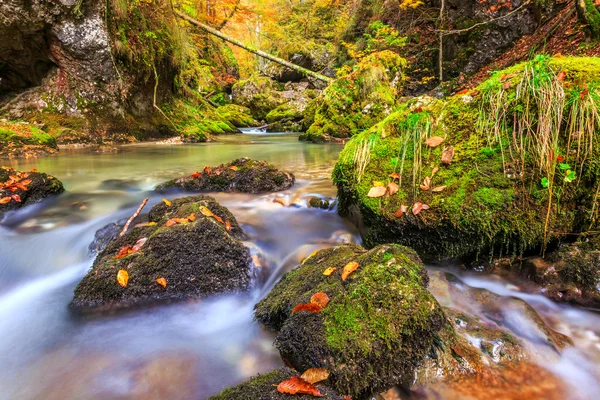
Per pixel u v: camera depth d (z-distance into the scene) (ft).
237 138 43.06
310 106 47.98
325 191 15.48
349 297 6.24
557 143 8.32
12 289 9.66
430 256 9.82
